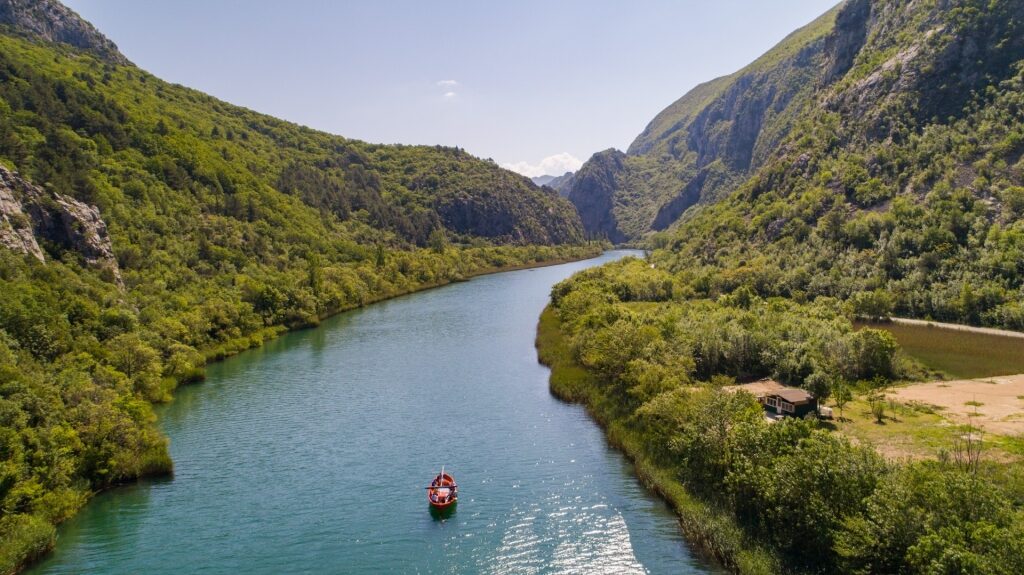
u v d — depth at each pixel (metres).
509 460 58.78
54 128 136.75
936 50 163.62
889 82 173.25
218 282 126.94
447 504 48.88
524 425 68.44
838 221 148.50
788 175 185.62
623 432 61.22
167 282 116.25
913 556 28.11
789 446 40.47
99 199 120.69
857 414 62.06
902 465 42.88
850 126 177.50
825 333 86.88
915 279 122.50
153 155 163.75
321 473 56.84
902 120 161.50
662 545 42.34
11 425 48.84
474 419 70.94
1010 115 140.12
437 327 130.38
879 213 144.50
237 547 44.06
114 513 49.38
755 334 83.25
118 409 59.28
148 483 55.00
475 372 92.50
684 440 48.00
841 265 136.00
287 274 146.50
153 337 89.69
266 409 76.00
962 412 61.66
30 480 45.69
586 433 65.31
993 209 126.81
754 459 41.19
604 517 46.81
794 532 36.03
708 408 48.41
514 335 120.50
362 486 54.00
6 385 53.38
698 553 41.03
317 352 108.19
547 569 40.28
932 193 136.62
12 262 83.00
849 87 191.12
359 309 157.00
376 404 77.44
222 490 53.50
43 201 100.19
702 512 43.41
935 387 73.44
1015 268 111.94
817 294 132.25
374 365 98.00
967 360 86.81
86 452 53.16
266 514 49.06
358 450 62.31
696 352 82.19
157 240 127.06
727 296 128.00
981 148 139.75
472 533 45.41
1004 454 47.53
